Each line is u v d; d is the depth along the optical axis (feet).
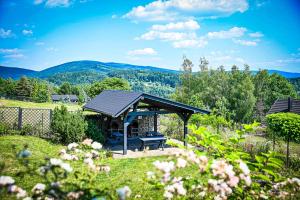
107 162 42.39
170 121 74.69
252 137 71.97
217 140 16.40
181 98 177.47
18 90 259.39
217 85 188.96
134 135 65.87
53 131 53.52
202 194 15.05
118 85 192.34
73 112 57.41
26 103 142.00
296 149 58.03
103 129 63.21
